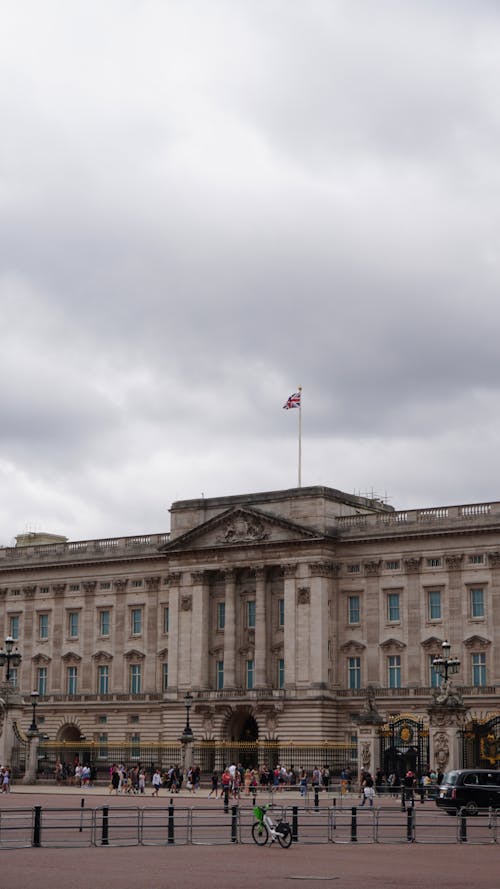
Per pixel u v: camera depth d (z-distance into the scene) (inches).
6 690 4448.8
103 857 1838.1
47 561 6200.8
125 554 5959.6
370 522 5295.3
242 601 5521.7
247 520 5482.3
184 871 1649.9
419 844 2176.4
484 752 3688.5
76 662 6053.2
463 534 5054.1
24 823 2527.1
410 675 5088.6
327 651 5236.2
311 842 2196.1
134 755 5713.6
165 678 5767.7
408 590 5162.4
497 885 1521.9
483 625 4960.6
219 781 4783.5
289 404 5502.0
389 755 3983.8
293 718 5196.9
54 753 5925.2
